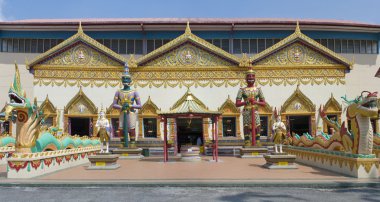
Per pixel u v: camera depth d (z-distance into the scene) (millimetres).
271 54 28734
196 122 30844
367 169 12898
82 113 27938
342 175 13781
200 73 28562
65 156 17906
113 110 28078
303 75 28594
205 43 28531
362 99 13047
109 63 28531
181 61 28656
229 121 28312
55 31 31219
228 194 10594
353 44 31859
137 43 31484
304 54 28781
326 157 16047
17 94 13953
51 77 28156
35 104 14711
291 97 28219
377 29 31406
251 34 31609
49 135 16625
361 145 13016
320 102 28328
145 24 30438
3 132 26812
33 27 30391
